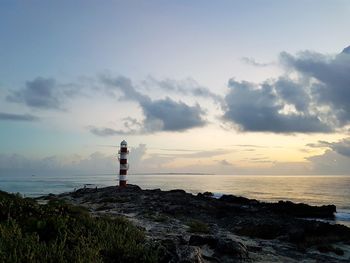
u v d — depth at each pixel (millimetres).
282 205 59062
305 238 28641
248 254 18531
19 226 12633
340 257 22922
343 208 68062
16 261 9281
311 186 175375
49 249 10422
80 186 159875
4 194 18719
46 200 54781
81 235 12219
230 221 36969
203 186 173750
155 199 54375
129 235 14328
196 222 32375
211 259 16266
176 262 12414
